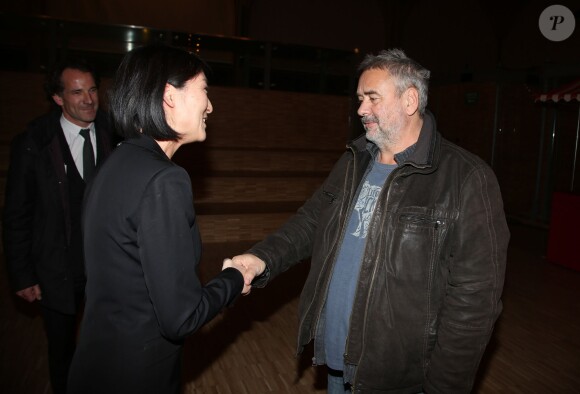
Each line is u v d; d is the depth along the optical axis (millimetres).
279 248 1503
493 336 2982
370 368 1248
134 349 968
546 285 4043
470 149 7688
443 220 1204
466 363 1157
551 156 6754
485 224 1161
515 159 7395
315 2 11453
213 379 2336
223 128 6875
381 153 1411
